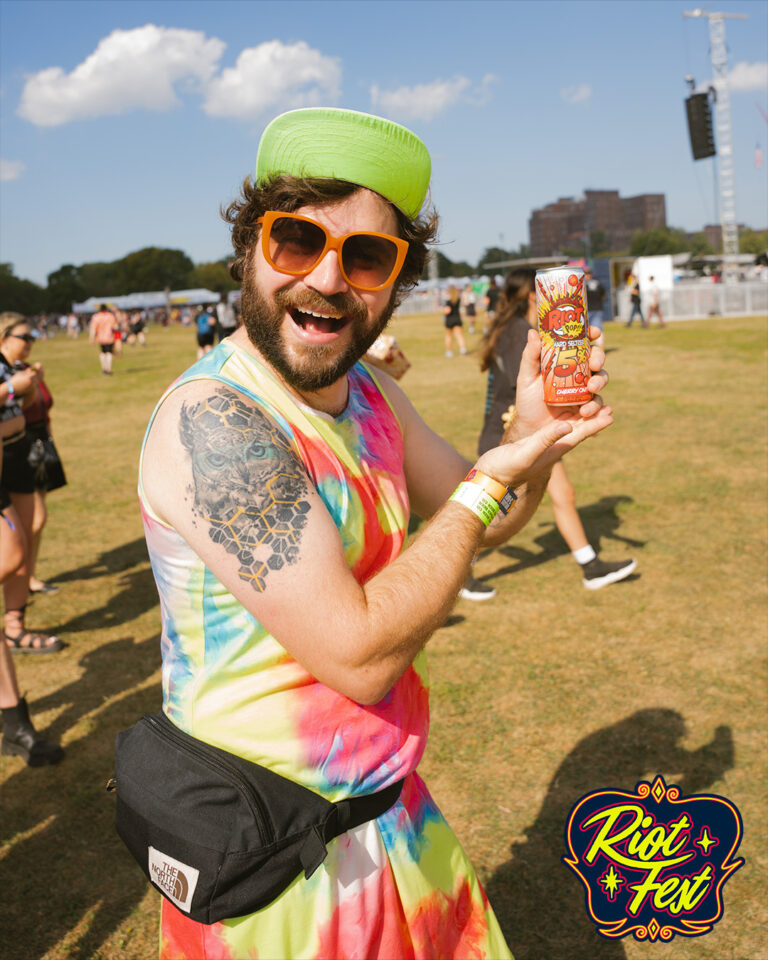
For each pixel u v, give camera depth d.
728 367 13.62
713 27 40.94
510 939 2.39
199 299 75.69
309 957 1.28
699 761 3.14
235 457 1.16
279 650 1.24
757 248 115.00
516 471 1.29
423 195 1.32
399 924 1.37
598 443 8.61
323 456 1.29
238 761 1.26
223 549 1.15
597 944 2.36
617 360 15.43
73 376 19.56
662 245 132.12
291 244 1.22
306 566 1.13
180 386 1.25
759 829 2.76
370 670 1.14
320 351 1.26
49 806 3.13
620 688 3.70
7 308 104.94
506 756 3.24
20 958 2.42
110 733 3.62
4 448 4.45
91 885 2.72
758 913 2.44
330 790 1.29
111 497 7.82
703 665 3.86
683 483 6.95
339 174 1.20
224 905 1.22
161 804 1.25
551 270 1.46
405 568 1.19
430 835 1.45
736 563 5.11
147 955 2.43
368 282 1.25
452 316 18.08
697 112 30.36
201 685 1.28
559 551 5.52
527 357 1.52
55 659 4.38
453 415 10.75
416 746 1.40
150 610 5.02
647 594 4.71
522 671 3.89
